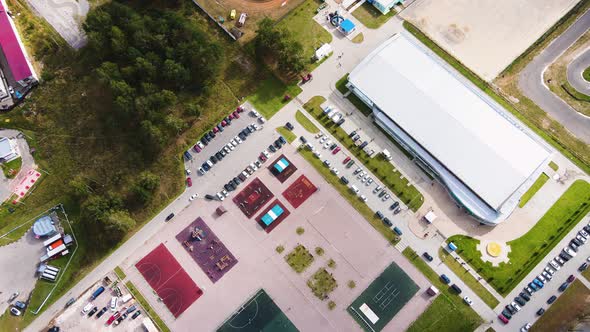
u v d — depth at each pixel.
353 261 102.00
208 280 101.81
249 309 99.62
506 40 119.19
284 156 110.38
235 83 117.69
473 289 98.69
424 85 108.44
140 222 106.00
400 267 101.12
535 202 104.25
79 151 111.44
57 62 118.94
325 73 118.00
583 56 116.19
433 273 100.25
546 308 96.69
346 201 106.38
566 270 99.12
